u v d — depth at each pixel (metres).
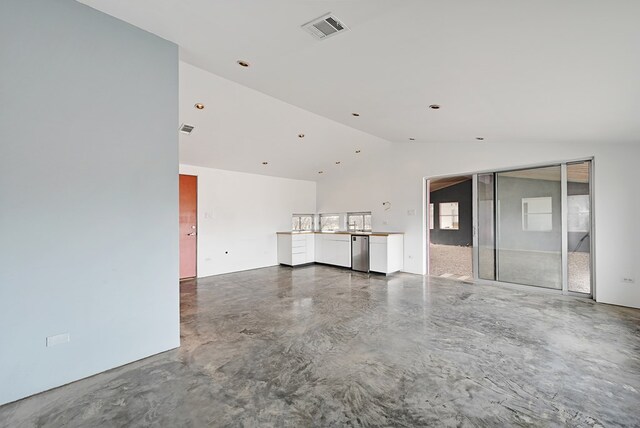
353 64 2.53
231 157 5.70
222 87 3.68
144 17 2.26
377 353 2.55
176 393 1.98
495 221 5.12
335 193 7.70
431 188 11.40
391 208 6.50
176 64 2.68
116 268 2.34
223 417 1.73
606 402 1.86
